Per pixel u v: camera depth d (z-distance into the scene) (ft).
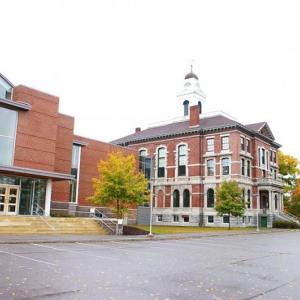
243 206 147.95
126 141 218.18
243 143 181.57
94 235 88.07
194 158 187.42
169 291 30.25
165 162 199.31
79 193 136.98
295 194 233.96
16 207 102.47
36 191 107.24
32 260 43.83
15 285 30.27
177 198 192.85
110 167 108.99
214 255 57.06
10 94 107.65
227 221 172.24
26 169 98.07
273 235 118.93
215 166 180.24
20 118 104.88
